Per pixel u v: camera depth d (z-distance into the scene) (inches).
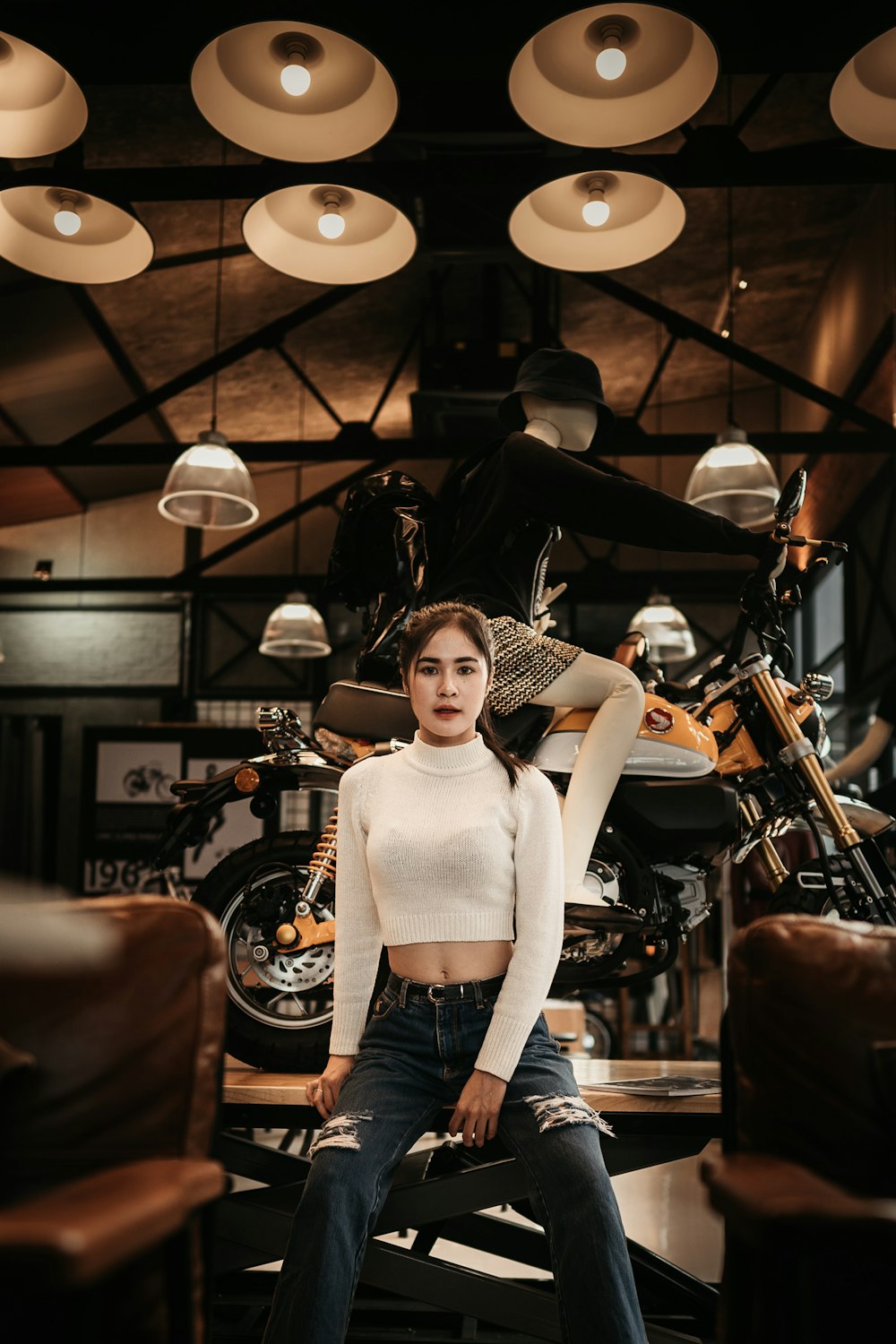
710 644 437.1
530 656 100.6
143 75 174.7
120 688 447.8
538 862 77.2
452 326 346.3
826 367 347.3
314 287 312.2
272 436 406.3
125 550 451.5
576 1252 68.2
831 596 370.0
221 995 61.1
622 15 129.6
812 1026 59.3
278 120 142.2
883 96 141.9
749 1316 54.2
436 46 179.9
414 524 109.0
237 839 358.3
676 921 106.3
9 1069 55.2
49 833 444.1
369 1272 87.0
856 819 107.8
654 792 102.7
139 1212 43.1
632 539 101.4
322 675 446.9
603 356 382.0
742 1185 48.4
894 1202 45.4
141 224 164.2
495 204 226.7
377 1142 72.3
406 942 76.7
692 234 312.5
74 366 331.6
